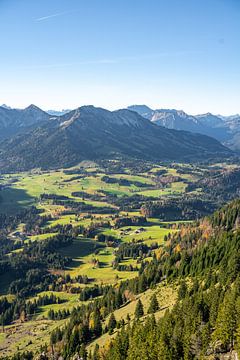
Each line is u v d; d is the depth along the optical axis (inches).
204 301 5059.1
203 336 4461.1
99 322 6993.1
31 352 7224.4
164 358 4549.7
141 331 5319.9
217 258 7012.8
